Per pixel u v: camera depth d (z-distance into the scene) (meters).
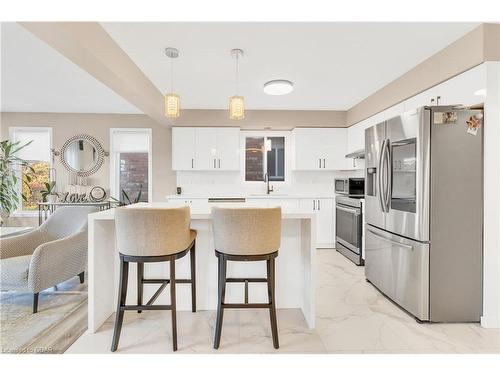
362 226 3.69
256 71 3.00
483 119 2.13
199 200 4.53
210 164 4.67
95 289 2.00
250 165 5.06
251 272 2.40
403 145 2.38
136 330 2.03
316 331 2.04
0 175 4.21
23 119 4.88
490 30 2.07
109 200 4.91
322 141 4.72
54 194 4.64
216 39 2.31
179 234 1.80
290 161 5.05
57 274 2.47
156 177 5.02
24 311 2.33
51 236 2.95
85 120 4.96
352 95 3.89
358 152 3.95
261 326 2.10
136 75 2.84
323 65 2.84
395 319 2.24
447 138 2.14
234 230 1.78
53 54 2.69
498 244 2.13
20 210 4.91
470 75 2.19
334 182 5.03
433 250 2.16
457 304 2.17
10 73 3.17
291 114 4.70
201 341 1.89
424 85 2.72
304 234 2.27
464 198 2.15
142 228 1.72
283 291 2.40
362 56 2.63
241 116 2.32
